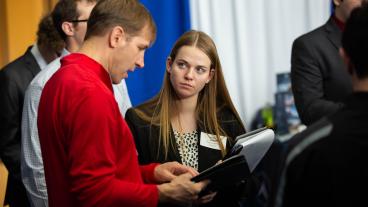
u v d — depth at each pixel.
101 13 2.61
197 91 3.46
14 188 4.39
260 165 7.05
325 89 4.34
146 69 7.58
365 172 1.99
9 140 4.37
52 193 2.65
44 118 2.61
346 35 2.11
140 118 3.53
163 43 7.65
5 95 4.36
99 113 2.42
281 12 8.63
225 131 3.59
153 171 3.20
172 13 7.69
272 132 3.23
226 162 2.74
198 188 2.72
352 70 2.11
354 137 2.02
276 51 8.66
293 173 2.10
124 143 2.59
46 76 3.46
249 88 8.60
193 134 3.54
